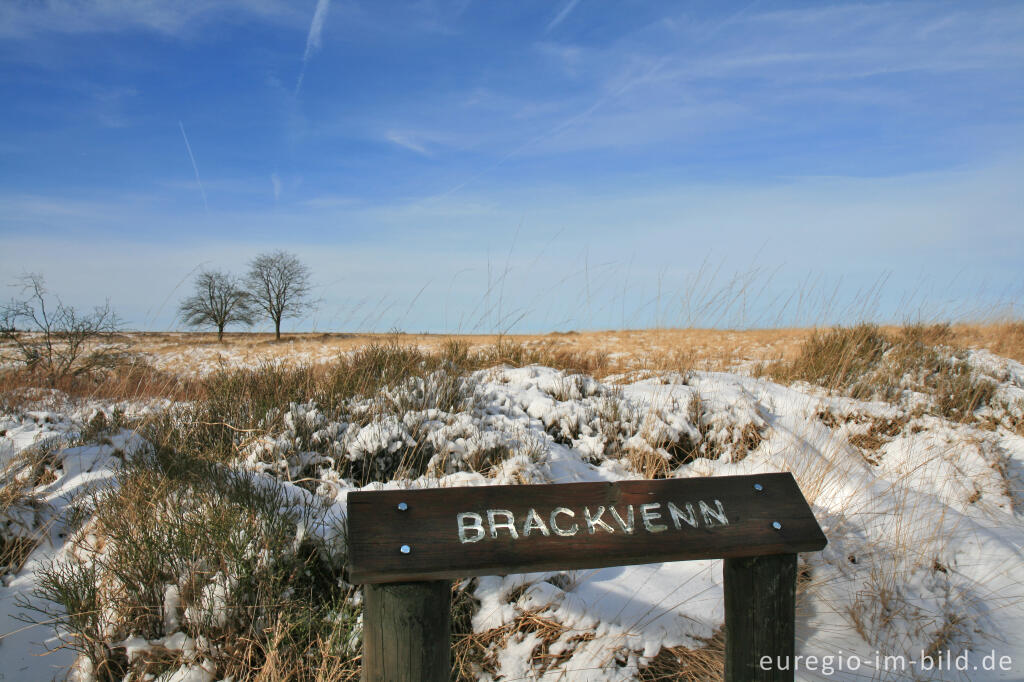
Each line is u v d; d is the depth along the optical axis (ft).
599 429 21.58
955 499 20.11
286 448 18.19
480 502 8.84
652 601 14.07
